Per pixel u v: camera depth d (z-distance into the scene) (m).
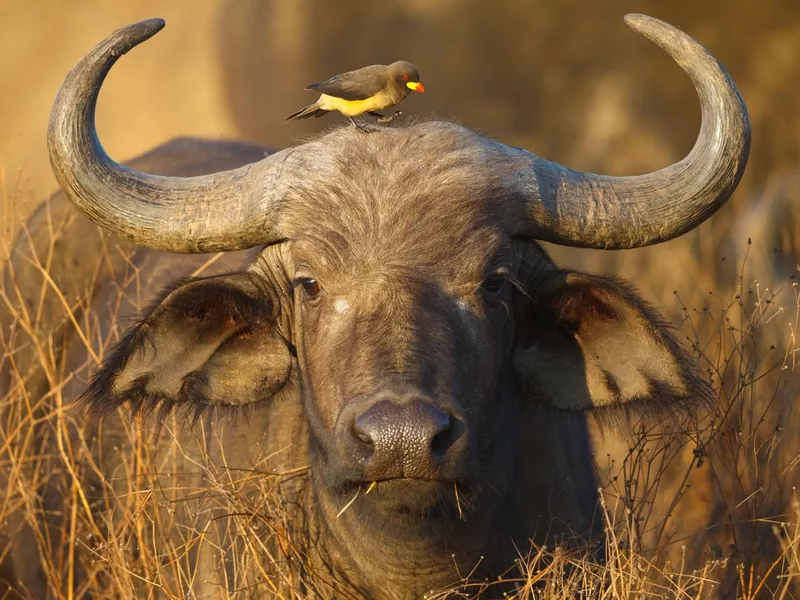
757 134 52.25
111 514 19.86
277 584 17.69
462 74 58.97
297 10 65.50
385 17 60.69
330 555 17.86
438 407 14.55
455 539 16.73
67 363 23.52
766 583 19.97
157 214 17.03
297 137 17.97
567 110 57.06
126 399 17.48
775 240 29.56
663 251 38.25
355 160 16.64
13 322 23.23
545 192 16.92
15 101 90.00
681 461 24.41
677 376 17.00
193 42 92.56
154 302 17.30
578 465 19.94
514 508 18.23
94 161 16.91
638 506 19.02
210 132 82.00
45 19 97.75
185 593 18.73
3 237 23.64
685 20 54.28
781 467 22.22
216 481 18.05
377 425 14.30
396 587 17.19
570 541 18.38
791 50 52.22
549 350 17.86
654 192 17.03
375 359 15.02
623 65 55.72
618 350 17.42
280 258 17.50
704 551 19.78
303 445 18.58
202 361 17.86
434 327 15.41
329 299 16.11
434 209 16.23
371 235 16.11
